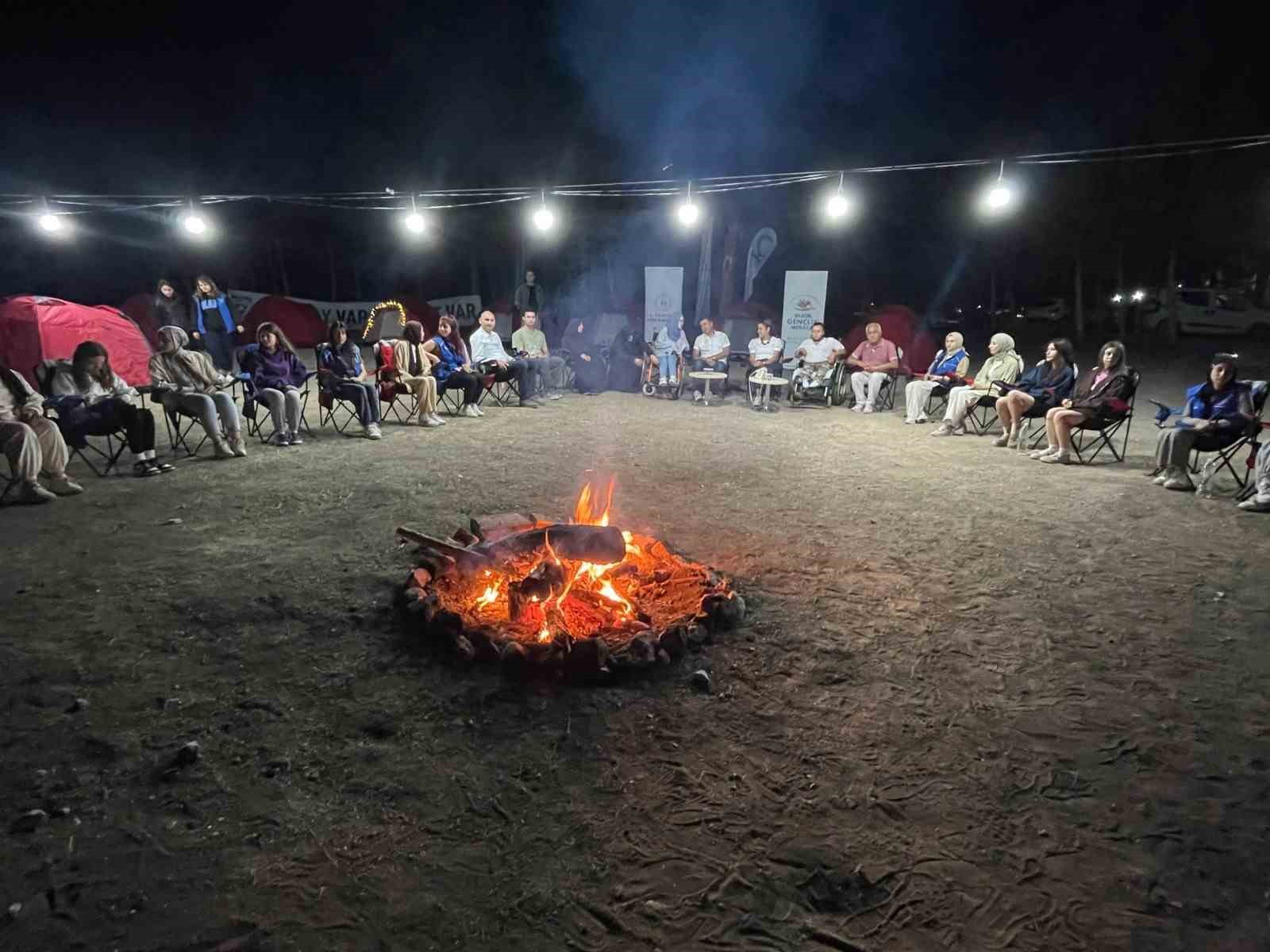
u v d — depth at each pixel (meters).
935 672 3.69
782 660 3.78
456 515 5.98
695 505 6.39
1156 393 12.97
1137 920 2.26
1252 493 6.66
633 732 3.18
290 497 6.45
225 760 2.96
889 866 2.46
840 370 11.80
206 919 2.23
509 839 2.57
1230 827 2.66
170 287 11.37
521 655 3.57
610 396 12.57
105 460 7.73
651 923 2.24
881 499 6.62
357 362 9.15
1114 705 3.42
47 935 2.17
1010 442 8.77
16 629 4.01
